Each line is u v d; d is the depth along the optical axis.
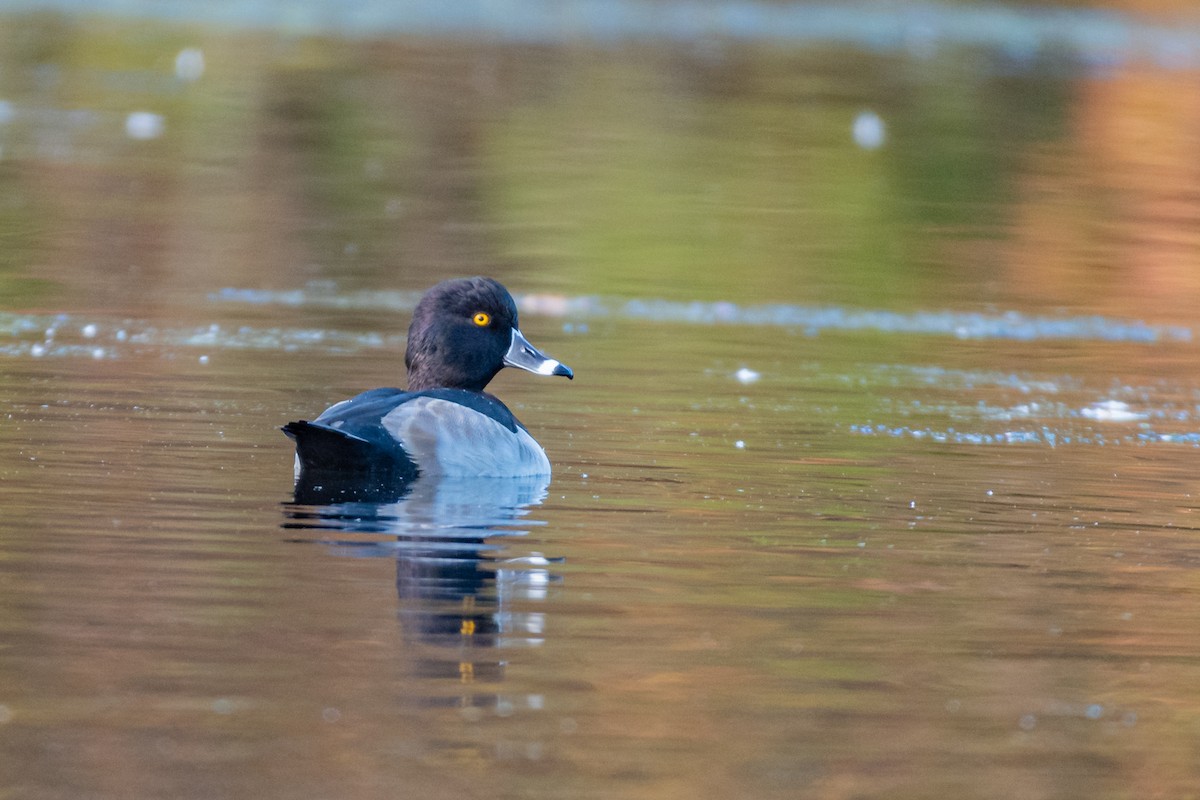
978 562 9.57
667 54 38.59
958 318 19.56
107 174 25.00
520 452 11.15
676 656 7.70
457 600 8.34
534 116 31.20
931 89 35.41
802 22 43.88
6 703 6.81
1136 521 10.74
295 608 8.09
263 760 6.36
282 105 31.20
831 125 31.55
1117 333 19.12
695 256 22.09
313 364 15.38
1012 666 7.78
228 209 23.44
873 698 7.29
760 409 14.30
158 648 7.48
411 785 6.21
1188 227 24.81
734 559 9.38
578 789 6.24
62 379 14.10
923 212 25.30
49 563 8.70
